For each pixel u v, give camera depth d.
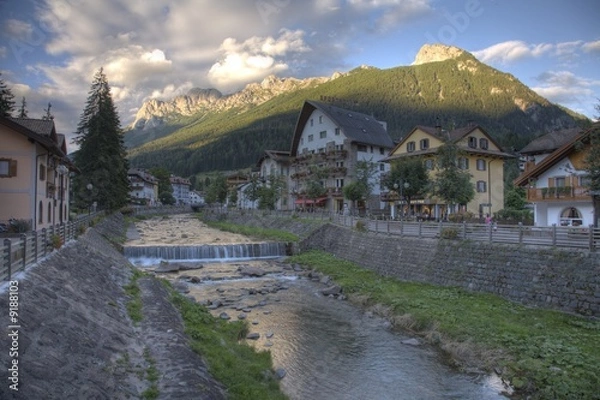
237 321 20.73
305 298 27.30
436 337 18.52
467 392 14.07
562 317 18.52
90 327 12.24
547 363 14.45
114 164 60.16
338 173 69.69
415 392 14.19
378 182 63.50
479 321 18.91
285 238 50.94
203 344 15.21
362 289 27.58
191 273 36.06
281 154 91.38
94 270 20.19
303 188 78.69
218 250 44.50
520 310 20.06
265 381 13.90
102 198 57.75
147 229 73.19
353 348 18.28
